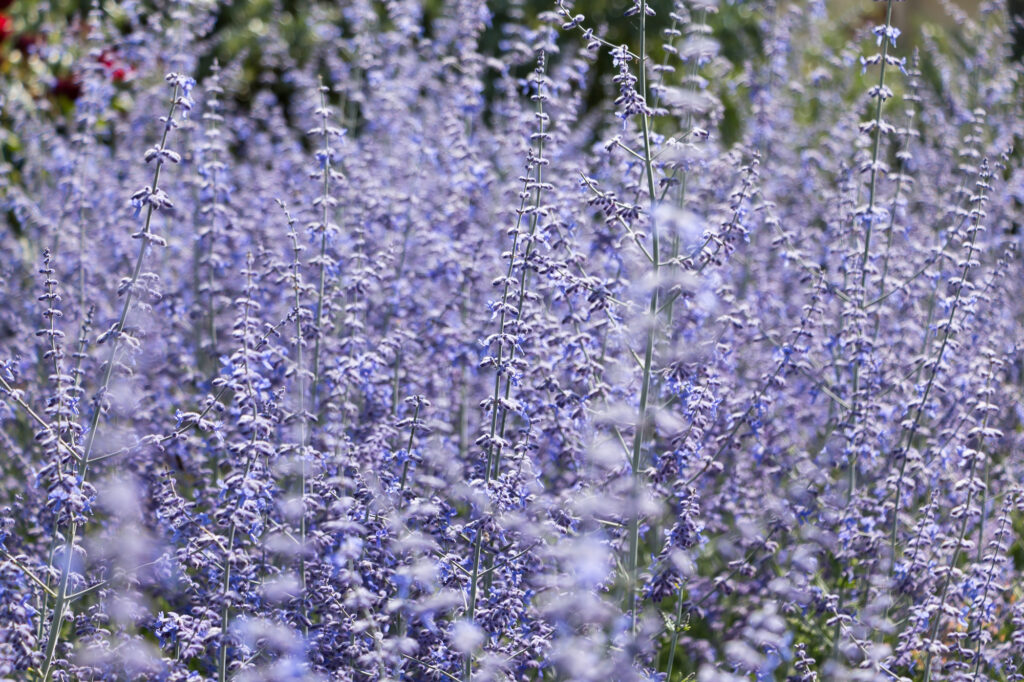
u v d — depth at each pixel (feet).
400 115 31.12
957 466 22.08
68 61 40.14
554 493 20.13
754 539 20.01
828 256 25.71
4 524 16.97
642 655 16.96
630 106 17.34
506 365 16.76
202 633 16.03
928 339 23.73
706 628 21.39
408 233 25.32
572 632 16.21
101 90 30.96
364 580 16.97
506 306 16.94
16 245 29.84
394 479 17.63
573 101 25.31
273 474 18.19
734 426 19.66
